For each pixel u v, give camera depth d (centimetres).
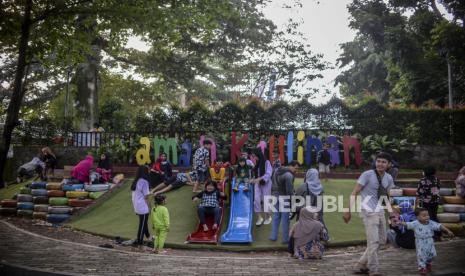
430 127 2036
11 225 1455
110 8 1878
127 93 3731
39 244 1135
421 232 852
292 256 1048
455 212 1392
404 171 1928
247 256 1083
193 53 3384
